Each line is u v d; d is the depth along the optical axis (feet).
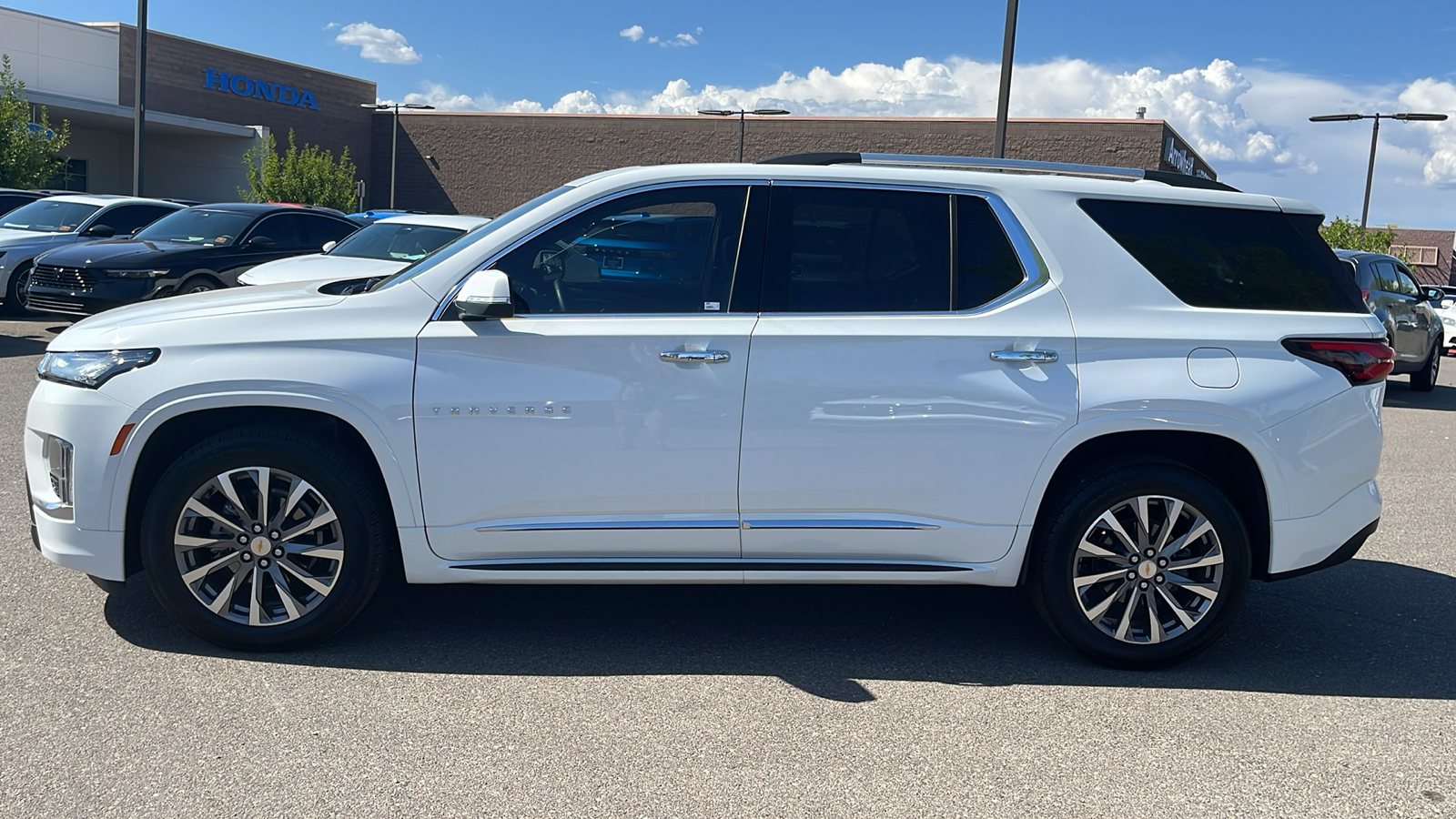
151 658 12.96
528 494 12.97
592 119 161.79
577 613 15.16
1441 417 40.04
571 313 13.08
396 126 147.33
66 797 9.78
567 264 13.28
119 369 12.70
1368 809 10.30
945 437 13.04
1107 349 13.16
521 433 12.85
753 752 11.13
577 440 12.89
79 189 133.39
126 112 121.80
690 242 13.35
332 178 120.47
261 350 12.71
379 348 12.80
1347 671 13.89
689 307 13.15
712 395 12.89
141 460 12.95
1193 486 13.20
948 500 13.17
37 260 40.47
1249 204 13.93
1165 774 10.91
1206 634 13.48
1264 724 12.16
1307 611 16.34
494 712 11.89
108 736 10.96
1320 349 13.46
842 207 13.50
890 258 13.41
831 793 10.33
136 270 39.06
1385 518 22.77
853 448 13.01
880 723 11.93
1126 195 13.79
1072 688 13.07
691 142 159.02
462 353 12.82
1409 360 46.42
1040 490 13.21
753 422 12.94
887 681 13.14
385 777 10.36
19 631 13.62
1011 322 13.16
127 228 52.08
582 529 13.05
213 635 13.10
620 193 13.43
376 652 13.46
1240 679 13.53
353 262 36.01
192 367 12.64
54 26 123.13
